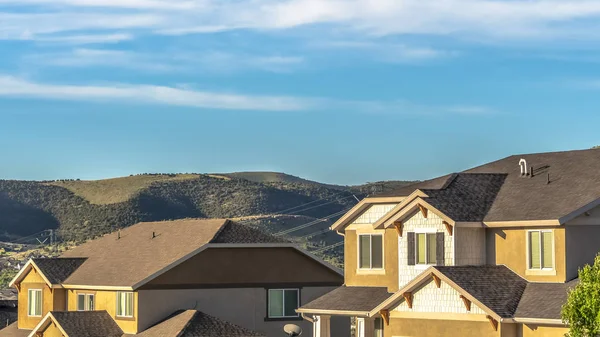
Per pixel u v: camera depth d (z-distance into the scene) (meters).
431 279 51.34
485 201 54.94
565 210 50.69
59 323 69.06
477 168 60.75
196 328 65.19
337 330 72.31
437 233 53.72
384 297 56.75
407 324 52.22
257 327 72.19
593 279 43.75
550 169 56.34
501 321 48.00
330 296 59.94
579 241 51.12
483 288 50.16
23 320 79.56
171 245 73.69
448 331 50.41
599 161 55.12
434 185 58.03
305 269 74.25
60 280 76.50
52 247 191.50
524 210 52.53
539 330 47.66
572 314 43.59
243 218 190.75
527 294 50.28
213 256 71.25
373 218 60.12
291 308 73.62
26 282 79.56
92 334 68.88
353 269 60.91
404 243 55.28
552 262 50.97
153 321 68.81
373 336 59.84
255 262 72.69
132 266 72.69
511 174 57.56
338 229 62.16
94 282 72.75
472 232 53.59
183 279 70.06
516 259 52.41
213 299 70.94
